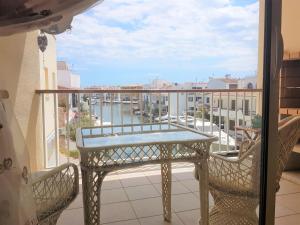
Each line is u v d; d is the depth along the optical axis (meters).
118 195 2.51
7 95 1.01
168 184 2.07
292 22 2.80
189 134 1.76
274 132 1.44
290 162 2.80
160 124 2.12
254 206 1.60
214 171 1.73
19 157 0.96
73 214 2.10
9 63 2.21
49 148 3.22
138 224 2.02
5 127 0.91
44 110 3.07
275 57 1.37
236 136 3.05
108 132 1.83
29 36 2.65
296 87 2.94
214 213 1.86
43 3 1.17
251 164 1.61
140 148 1.49
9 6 1.16
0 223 0.87
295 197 2.37
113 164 1.44
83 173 1.41
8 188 0.89
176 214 2.15
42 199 1.30
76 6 1.24
